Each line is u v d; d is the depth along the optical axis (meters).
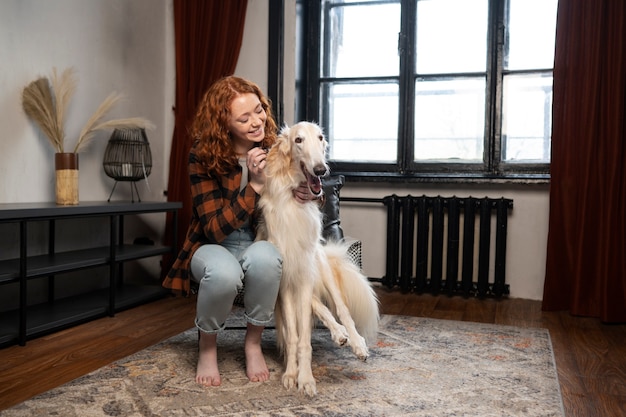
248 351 1.81
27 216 2.21
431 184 3.51
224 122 1.72
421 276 3.39
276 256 1.70
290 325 1.78
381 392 1.69
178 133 3.66
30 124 2.75
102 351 2.15
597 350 2.26
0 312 2.58
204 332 1.73
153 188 3.72
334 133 3.85
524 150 3.44
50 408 1.55
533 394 1.70
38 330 2.32
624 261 2.80
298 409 1.55
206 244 1.82
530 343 2.30
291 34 3.66
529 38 3.41
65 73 2.79
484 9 3.49
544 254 3.30
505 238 3.26
